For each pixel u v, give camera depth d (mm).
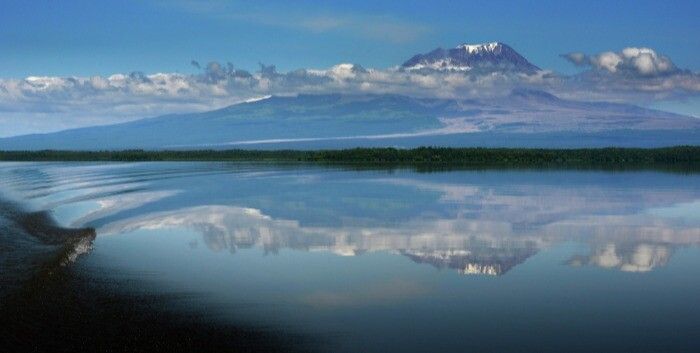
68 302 24594
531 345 21344
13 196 63312
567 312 25078
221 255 35719
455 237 42000
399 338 21859
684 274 31750
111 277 29094
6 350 19641
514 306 25859
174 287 27859
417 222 48188
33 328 21578
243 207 56781
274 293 27344
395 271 32125
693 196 65688
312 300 26312
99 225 45812
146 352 19828
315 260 34656
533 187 75062
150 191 70188
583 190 71750
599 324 23594
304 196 65500
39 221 44594
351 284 29203
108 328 21828
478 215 51844
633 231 44500
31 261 30875
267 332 22156
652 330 22922
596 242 40375
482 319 24031
